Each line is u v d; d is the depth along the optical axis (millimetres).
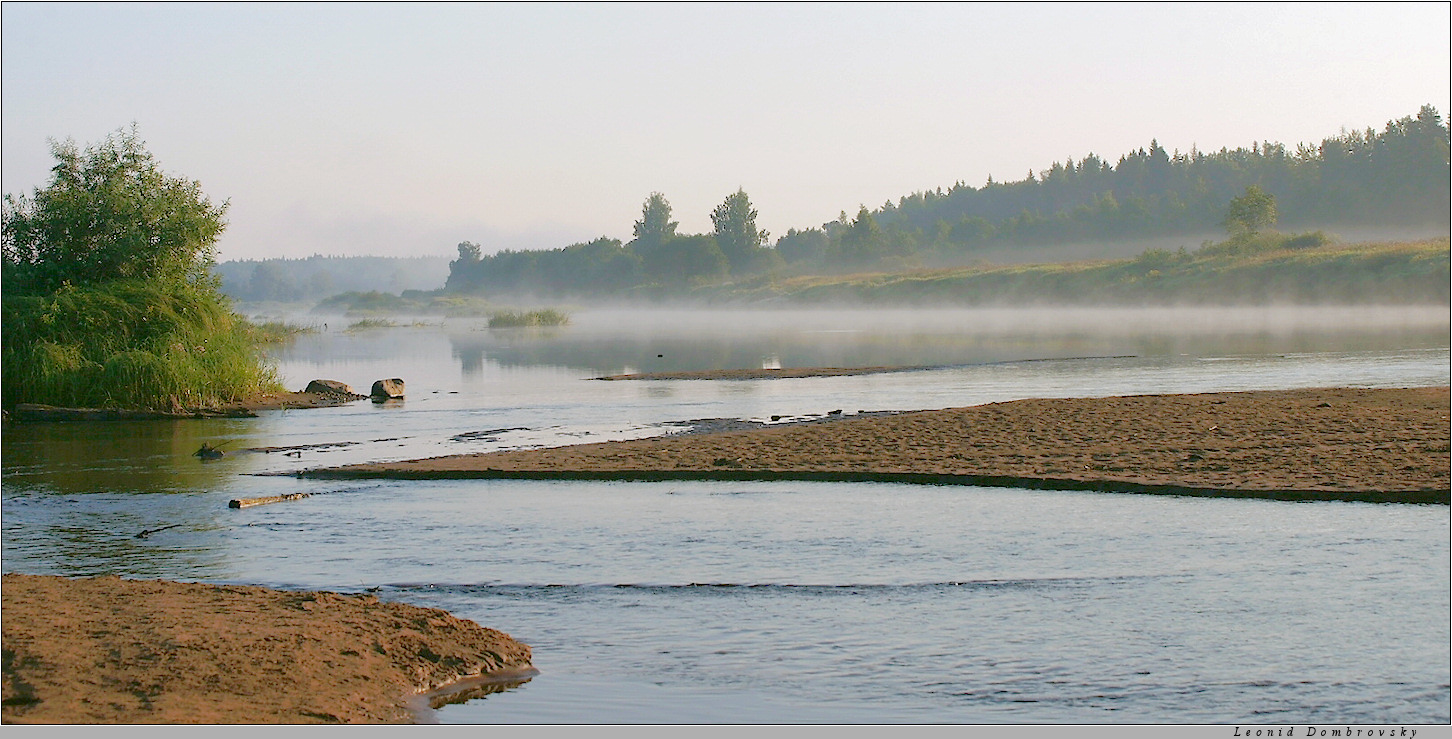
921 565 15859
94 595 13500
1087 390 40375
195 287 46312
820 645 12727
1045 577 15133
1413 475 20078
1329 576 14844
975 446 24859
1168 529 17484
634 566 16125
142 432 33719
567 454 25438
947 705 11047
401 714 10672
